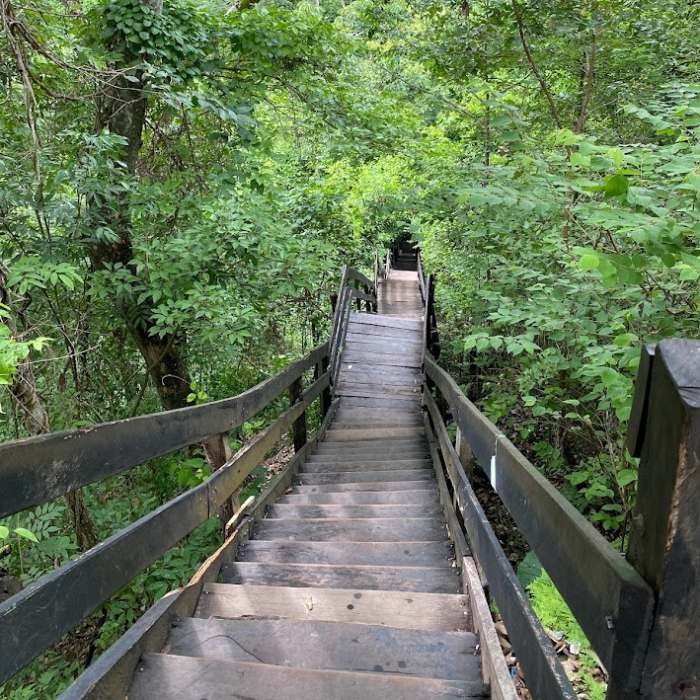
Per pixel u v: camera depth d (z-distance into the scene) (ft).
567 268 10.83
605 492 10.91
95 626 14.03
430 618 6.90
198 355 19.88
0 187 12.05
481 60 17.49
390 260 68.39
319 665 5.86
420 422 22.75
